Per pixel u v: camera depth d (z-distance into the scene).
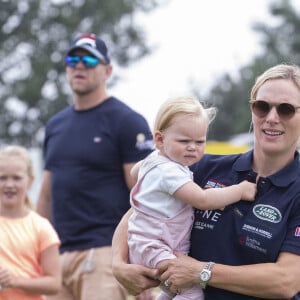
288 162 7.65
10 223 10.84
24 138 61.06
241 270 7.30
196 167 8.09
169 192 7.68
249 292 7.30
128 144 11.66
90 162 11.70
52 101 60.78
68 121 12.11
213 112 8.07
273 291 7.24
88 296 11.38
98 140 11.73
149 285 7.73
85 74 11.84
